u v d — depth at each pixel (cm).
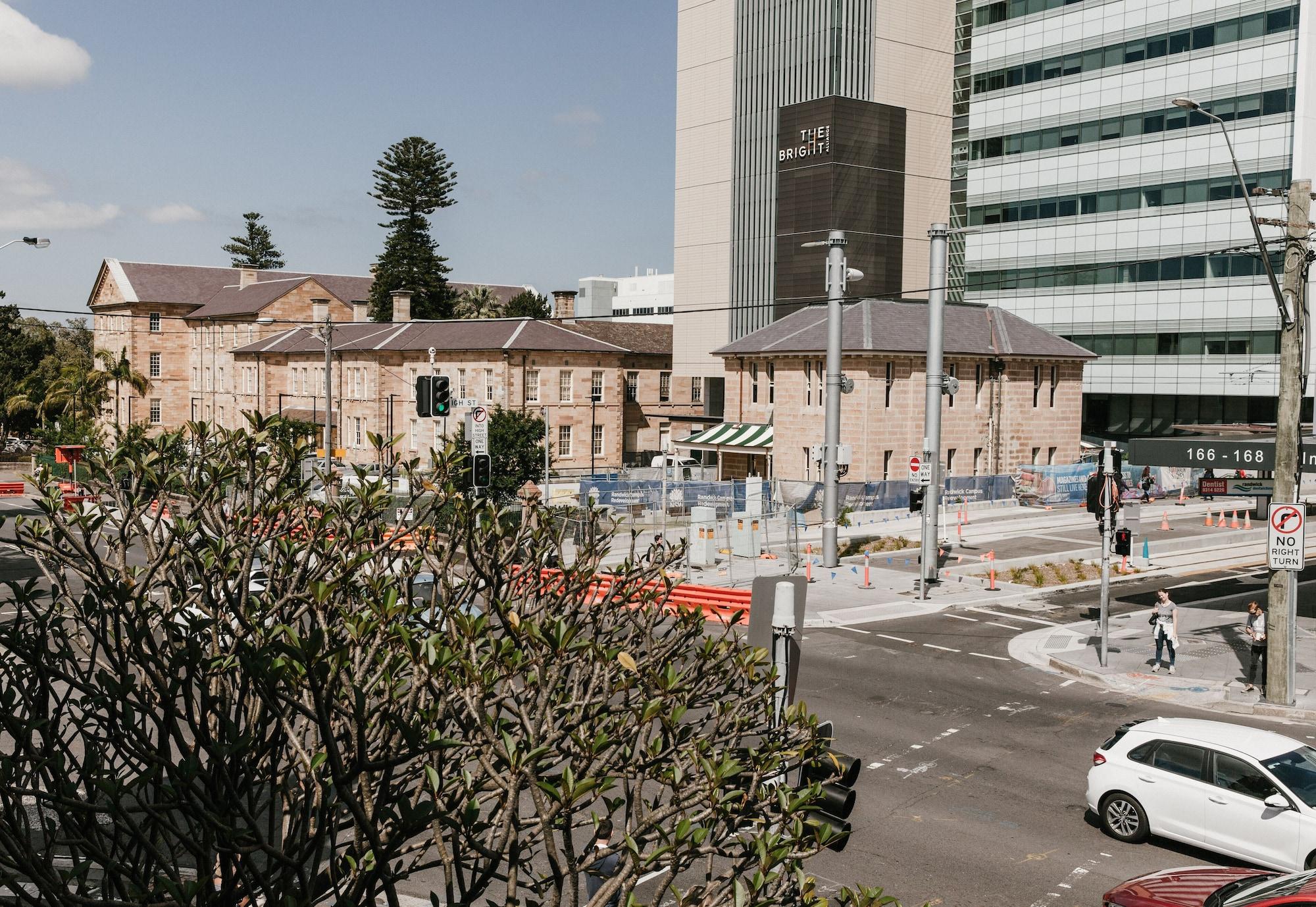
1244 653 2577
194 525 745
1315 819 1287
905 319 5644
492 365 7231
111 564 705
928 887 1278
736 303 8744
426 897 1198
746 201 8675
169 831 604
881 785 1633
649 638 747
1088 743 1872
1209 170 6962
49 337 10969
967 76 8431
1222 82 6869
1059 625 2909
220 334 9869
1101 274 7600
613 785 595
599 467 7606
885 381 5434
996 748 1833
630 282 14100
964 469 5722
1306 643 2712
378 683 630
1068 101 7744
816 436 5525
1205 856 1384
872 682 2283
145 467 738
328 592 606
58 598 687
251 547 728
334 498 813
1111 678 2342
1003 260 8219
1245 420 7200
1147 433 7788
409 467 775
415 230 9725
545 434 5272
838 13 8081
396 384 7825
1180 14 7069
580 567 772
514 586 755
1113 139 7494
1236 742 1393
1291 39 6519
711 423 8381
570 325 8425
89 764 597
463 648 617
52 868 551
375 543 759
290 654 516
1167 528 4712
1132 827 1429
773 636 898
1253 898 970
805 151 7950
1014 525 4794
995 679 2333
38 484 702
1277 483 2139
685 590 3017
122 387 10300
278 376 8838
